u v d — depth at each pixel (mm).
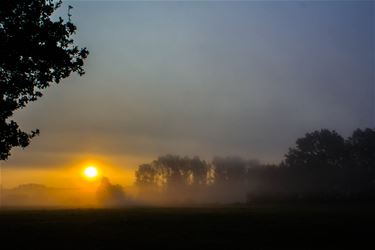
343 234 45062
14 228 49906
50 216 70812
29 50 25250
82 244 37375
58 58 26000
